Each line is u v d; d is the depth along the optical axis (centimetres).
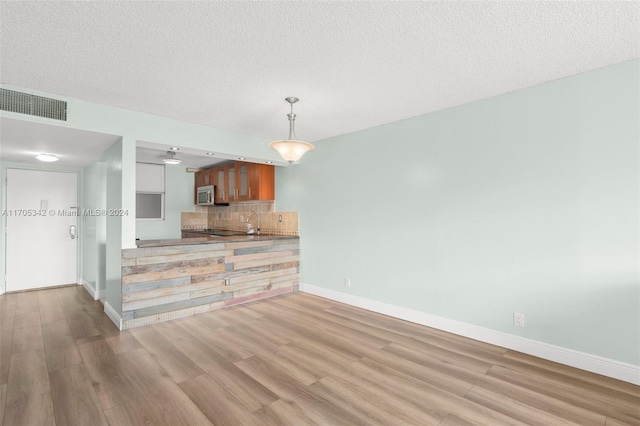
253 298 442
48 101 284
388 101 310
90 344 293
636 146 228
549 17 178
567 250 257
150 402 204
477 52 218
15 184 480
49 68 237
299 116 355
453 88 279
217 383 227
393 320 365
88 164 493
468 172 313
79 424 182
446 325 331
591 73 246
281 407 200
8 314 379
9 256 476
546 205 267
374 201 396
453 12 174
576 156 253
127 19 179
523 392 218
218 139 401
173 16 176
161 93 287
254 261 444
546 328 268
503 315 292
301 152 303
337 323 355
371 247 400
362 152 409
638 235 228
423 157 348
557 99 262
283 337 314
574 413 195
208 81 262
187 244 377
